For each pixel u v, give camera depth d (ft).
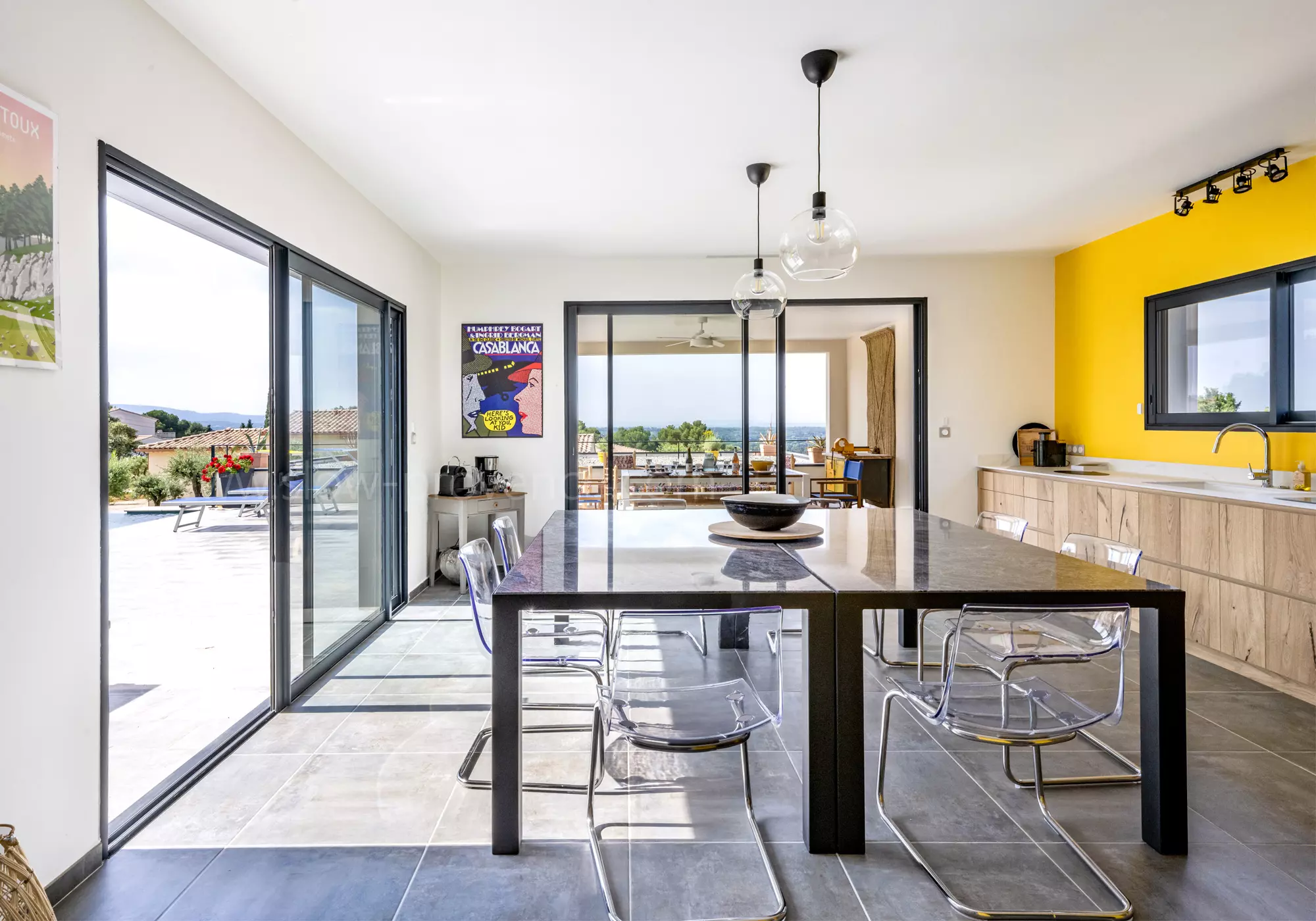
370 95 8.79
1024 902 5.33
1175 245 13.70
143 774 7.45
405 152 10.62
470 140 10.25
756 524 9.11
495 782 6.00
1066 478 14.32
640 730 5.43
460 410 17.75
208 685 10.16
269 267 9.48
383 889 5.54
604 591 5.92
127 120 6.41
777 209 13.64
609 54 7.94
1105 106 9.35
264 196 9.04
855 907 5.33
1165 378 14.21
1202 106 9.39
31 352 5.22
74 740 5.66
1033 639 7.61
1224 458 12.72
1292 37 7.72
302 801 6.91
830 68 8.01
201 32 7.30
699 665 11.35
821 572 6.73
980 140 10.46
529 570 6.88
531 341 17.71
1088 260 16.24
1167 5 7.12
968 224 14.71
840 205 13.46
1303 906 5.27
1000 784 7.27
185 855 6.00
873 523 10.33
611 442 17.95
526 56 7.96
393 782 7.28
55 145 5.47
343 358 11.62
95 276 5.95
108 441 6.06
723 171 11.62
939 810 6.74
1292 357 11.55
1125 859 5.89
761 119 9.68
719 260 17.61
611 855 6.03
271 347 9.43
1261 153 11.02
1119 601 5.86
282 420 9.39
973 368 17.56
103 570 6.00
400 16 7.11
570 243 15.99
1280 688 9.85
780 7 7.07
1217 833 6.26
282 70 8.14
